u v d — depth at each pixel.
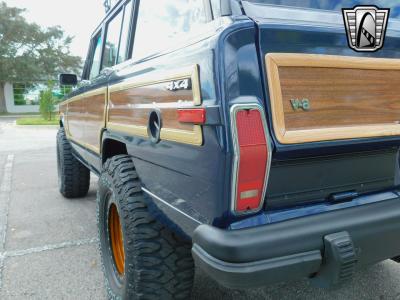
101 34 3.41
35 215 4.23
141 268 1.87
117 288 2.22
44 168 7.14
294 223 1.42
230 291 2.55
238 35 1.36
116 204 2.09
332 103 1.54
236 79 1.34
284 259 1.34
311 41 1.48
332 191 1.64
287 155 1.44
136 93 2.01
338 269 1.40
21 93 33.19
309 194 1.57
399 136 1.71
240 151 1.31
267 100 1.39
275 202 1.49
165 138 1.67
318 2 1.80
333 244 1.39
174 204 1.69
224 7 1.56
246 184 1.36
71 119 4.23
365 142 1.61
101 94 2.75
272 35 1.40
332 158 1.60
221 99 1.32
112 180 2.17
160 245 1.88
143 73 1.95
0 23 31.33
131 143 2.12
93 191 5.32
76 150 4.15
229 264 1.29
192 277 1.94
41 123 18.64
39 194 5.16
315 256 1.39
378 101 1.67
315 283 1.50
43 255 3.18
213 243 1.32
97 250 3.28
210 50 1.37
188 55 1.51
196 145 1.43
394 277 2.72
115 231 2.39
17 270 2.90
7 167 7.27
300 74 1.46
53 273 2.86
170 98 1.63
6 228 3.82
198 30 1.59
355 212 1.56
